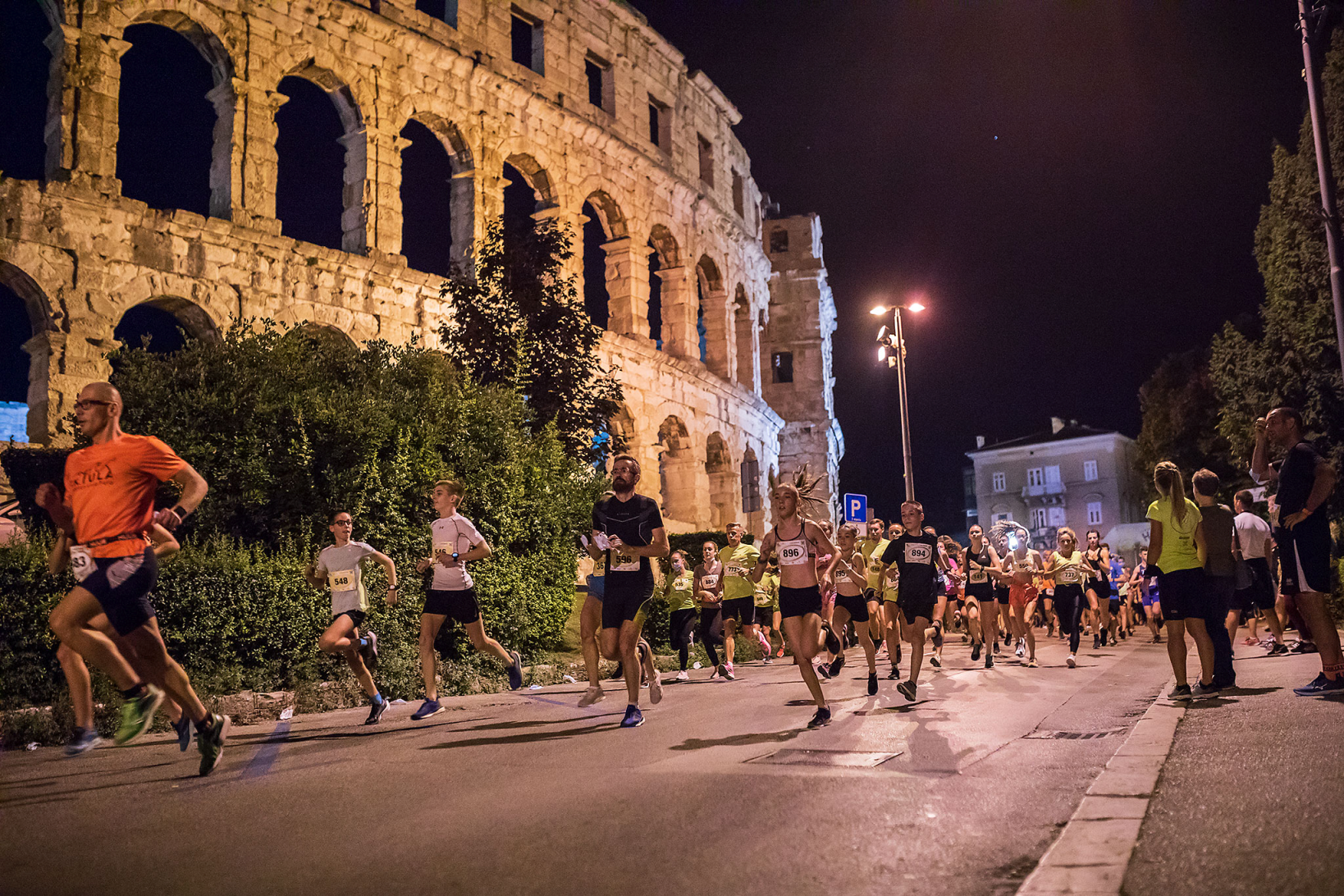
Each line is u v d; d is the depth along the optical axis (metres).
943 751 6.91
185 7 23.38
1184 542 9.62
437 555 10.94
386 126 27.53
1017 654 17.45
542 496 18.09
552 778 6.31
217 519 14.38
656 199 37.97
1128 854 3.94
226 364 15.52
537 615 17.28
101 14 22.00
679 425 38.34
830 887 3.74
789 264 53.62
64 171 21.06
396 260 26.78
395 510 15.20
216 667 11.72
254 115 24.50
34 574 10.17
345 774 6.74
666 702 11.87
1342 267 19.23
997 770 6.05
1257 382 31.11
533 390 21.81
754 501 44.66
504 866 4.19
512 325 22.22
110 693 10.28
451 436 16.73
